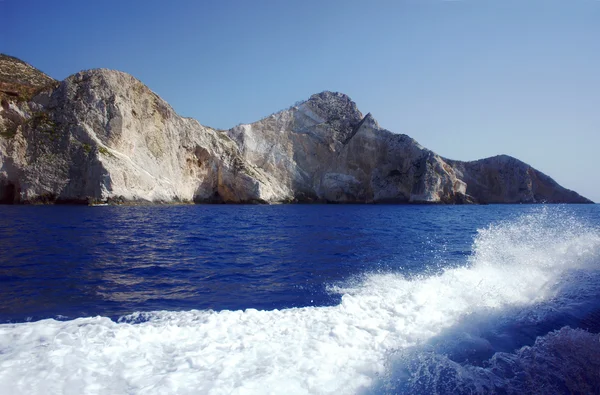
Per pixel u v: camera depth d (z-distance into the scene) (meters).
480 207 78.50
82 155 57.94
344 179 100.31
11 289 10.25
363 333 6.47
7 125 61.72
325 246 19.66
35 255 15.65
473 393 4.82
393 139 100.69
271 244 20.34
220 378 4.89
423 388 4.88
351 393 4.72
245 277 12.16
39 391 4.52
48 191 56.41
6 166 57.41
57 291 10.14
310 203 98.19
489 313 7.26
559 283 8.99
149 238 22.16
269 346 5.86
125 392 4.57
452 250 18.50
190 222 33.81
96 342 5.91
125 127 64.69
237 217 41.75
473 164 111.25
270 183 94.12
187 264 14.39
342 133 107.75
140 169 63.66
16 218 32.88
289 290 10.37
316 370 5.17
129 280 11.66
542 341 6.09
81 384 4.70
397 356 5.59
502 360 5.57
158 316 7.77
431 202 90.19
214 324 6.91
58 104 62.97
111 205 55.50
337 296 9.69
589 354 5.73
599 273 9.67
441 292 8.67
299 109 111.06
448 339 6.18
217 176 84.25
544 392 4.91
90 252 16.78
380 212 56.22
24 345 5.78
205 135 84.44
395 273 12.83
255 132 104.25
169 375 4.93
